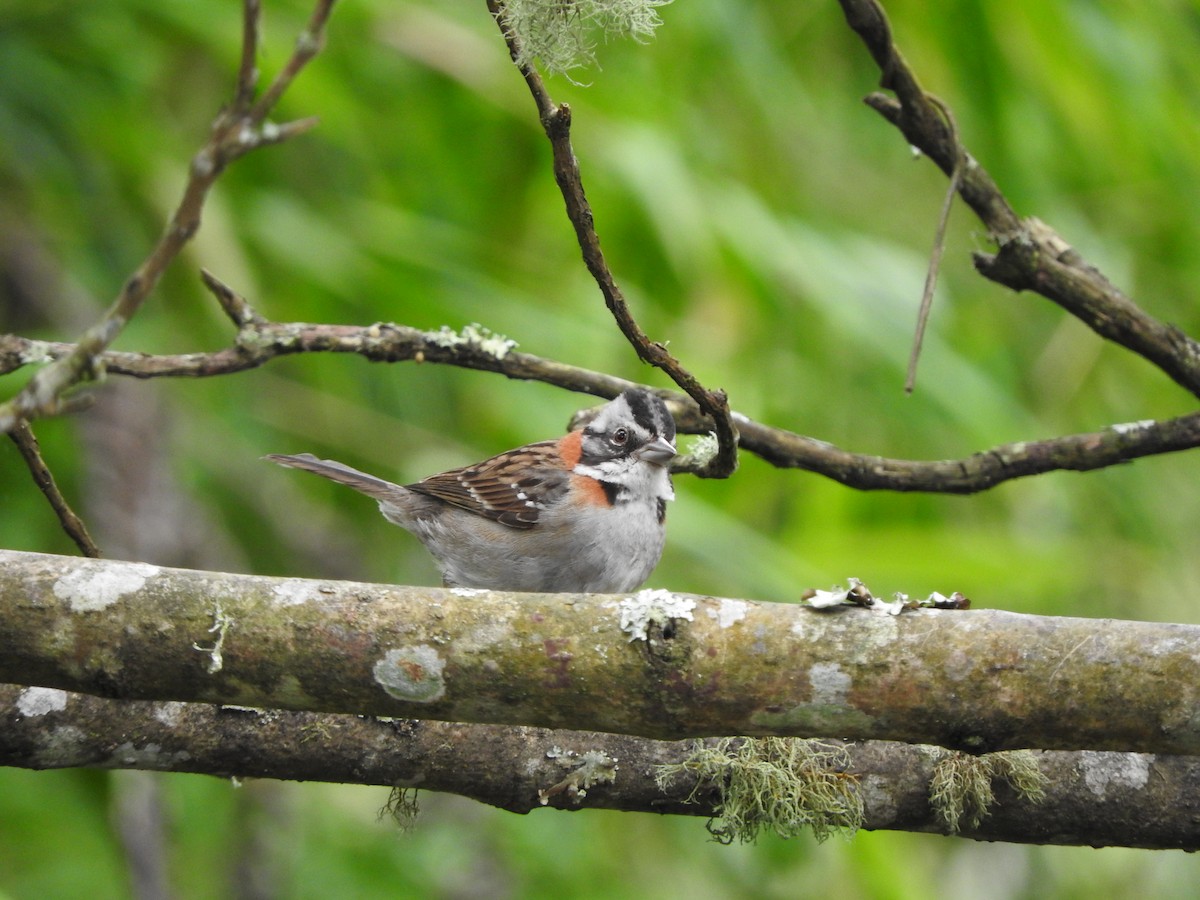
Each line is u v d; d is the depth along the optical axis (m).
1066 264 7.03
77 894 9.47
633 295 9.70
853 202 10.83
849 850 9.72
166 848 9.94
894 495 10.87
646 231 9.81
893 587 9.78
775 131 10.30
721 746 5.81
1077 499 11.15
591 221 5.60
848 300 9.51
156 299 9.74
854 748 5.81
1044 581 10.02
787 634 4.93
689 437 10.40
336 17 9.06
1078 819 5.73
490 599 5.08
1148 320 6.92
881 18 6.62
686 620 4.96
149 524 9.98
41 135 9.16
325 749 5.78
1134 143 10.09
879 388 10.09
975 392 9.72
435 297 9.16
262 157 9.59
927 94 6.85
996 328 11.03
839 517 10.22
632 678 4.94
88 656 4.98
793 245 9.50
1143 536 11.08
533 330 9.31
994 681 4.82
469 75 9.29
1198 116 10.26
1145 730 4.77
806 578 9.36
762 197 10.09
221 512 10.92
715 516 9.43
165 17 8.88
